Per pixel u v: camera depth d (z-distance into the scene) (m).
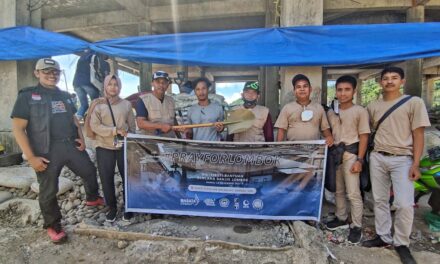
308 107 3.23
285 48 3.99
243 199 3.35
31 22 6.05
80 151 3.30
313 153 3.21
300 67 4.27
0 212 3.56
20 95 2.85
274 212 3.32
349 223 3.30
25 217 3.44
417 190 3.36
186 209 3.41
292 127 3.28
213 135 3.58
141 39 4.32
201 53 4.18
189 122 3.64
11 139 5.55
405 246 2.75
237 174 3.33
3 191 4.16
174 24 9.26
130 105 3.55
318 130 3.25
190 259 2.71
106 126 3.25
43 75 2.96
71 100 3.25
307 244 2.80
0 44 4.79
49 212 2.99
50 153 3.00
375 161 2.90
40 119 2.89
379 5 6.44
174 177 3.40
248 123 3.34
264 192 3.32
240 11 7.49
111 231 3.10
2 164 5.09
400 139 2.76
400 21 7.84
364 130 2.94
